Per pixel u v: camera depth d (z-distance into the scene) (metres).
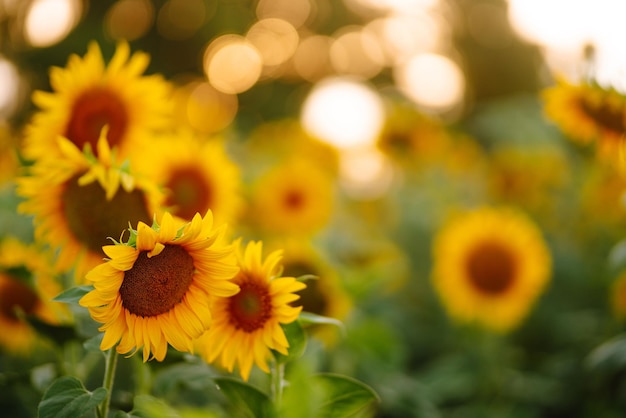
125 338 1.43
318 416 1.63
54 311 2.16
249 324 1.62
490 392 4.20
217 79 11.70
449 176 6.83
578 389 4.09
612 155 2.67
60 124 2.17
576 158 6.62
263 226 4.46
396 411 3.71
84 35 8.96
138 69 2.29
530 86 13.86
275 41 12.93
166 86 2.34
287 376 2.01
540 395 4.13
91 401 1.48
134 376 2.17
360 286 3.18
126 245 1.39
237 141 5.81
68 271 2.25
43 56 8.37
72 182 1.93
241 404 1.64
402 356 3.65
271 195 4.42
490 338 4.31
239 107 12.08
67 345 2.17
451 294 4.10
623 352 2.86
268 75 12.78
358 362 3.44
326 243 4.59
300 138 6.20
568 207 6.50
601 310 5.02
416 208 6.39
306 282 2.91
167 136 2.54
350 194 6.94
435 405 4.03
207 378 1.97
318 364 2.34
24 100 7.61
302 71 13.34
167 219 1.39
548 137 6.95
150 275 1.42
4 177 3.79
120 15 10.65
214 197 2.51
